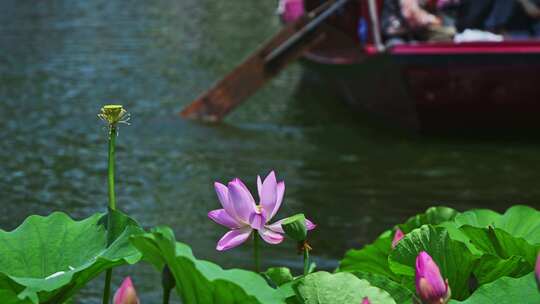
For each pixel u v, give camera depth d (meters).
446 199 9.43
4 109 13.48
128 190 9.66
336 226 8.44
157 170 10.50
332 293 2.52
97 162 10.77
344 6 13.69
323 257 7.56
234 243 2.64
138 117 13.16
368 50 12.52
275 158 11.20
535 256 3.04
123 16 23.44
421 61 11.74
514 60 11.74
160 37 20.53
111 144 2.70
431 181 10.14
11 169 10.39
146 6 25.47
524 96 11.88
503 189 9.84
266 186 2.64
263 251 7.67
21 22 22.03
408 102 12.14
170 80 15.87
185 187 9.80
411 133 12.55
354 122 13.42
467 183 10.05
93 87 15.08
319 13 13.57
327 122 13.41
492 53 11.74
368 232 8.27
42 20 22.36
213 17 24.44
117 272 7.02
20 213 8.72
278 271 2.99
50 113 13.25
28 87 14.99
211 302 2.20
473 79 11.84
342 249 7.78
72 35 20.16
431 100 11.99
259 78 13.41
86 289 6.62
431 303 2.33
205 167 10.68
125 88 15.12
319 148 11.76
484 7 13.04
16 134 12.05
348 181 10.12
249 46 20.08
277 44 13.45
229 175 10.36
